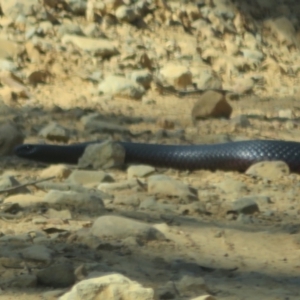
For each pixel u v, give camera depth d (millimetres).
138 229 19875
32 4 52531
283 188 27594
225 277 17625
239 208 23594
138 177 27844
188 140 35938
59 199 22578
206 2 62875
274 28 64812
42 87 45625
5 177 24234
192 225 21750
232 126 39500
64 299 14391
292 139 38312
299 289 16906
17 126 35375
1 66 46750
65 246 18797
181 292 16281
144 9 57969
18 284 16172
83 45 51031
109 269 17391
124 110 42844
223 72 55781
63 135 33594
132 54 51750
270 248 20078
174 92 48875
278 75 57656
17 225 20641
